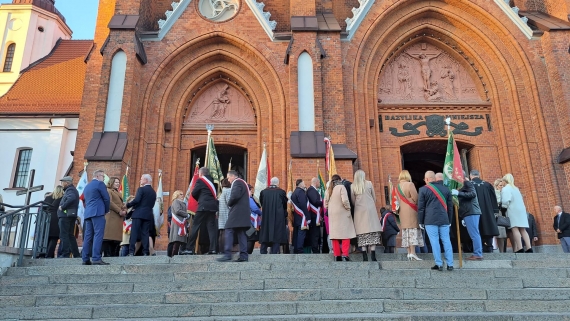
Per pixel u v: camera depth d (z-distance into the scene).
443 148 18.42
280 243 9.87
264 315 6.48
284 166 15.75
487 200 9.68
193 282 7.50
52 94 26.06
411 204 8.77
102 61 16.16
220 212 9.62
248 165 16.91
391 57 18.42
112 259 9.04
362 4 17.78
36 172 24.27
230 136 17.33
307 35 16.45
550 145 16.23
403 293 7.08
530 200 16.12
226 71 17.75
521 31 17.70
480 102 17.88
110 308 6.59
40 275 8.12
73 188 10.03
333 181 9.28
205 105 17.81
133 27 16.19
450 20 18.41
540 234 15.47
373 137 16.89
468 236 10.07
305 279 7.50
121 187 13.90
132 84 15.70
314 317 6.05
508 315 6.08
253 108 17.62
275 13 19.36
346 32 17.27
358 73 17.25
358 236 8.67
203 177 9.58
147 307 6.58
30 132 25.11
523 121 16.89
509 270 8.04
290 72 15.96
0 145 24.83
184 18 17.52
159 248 15.44
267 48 17.23
